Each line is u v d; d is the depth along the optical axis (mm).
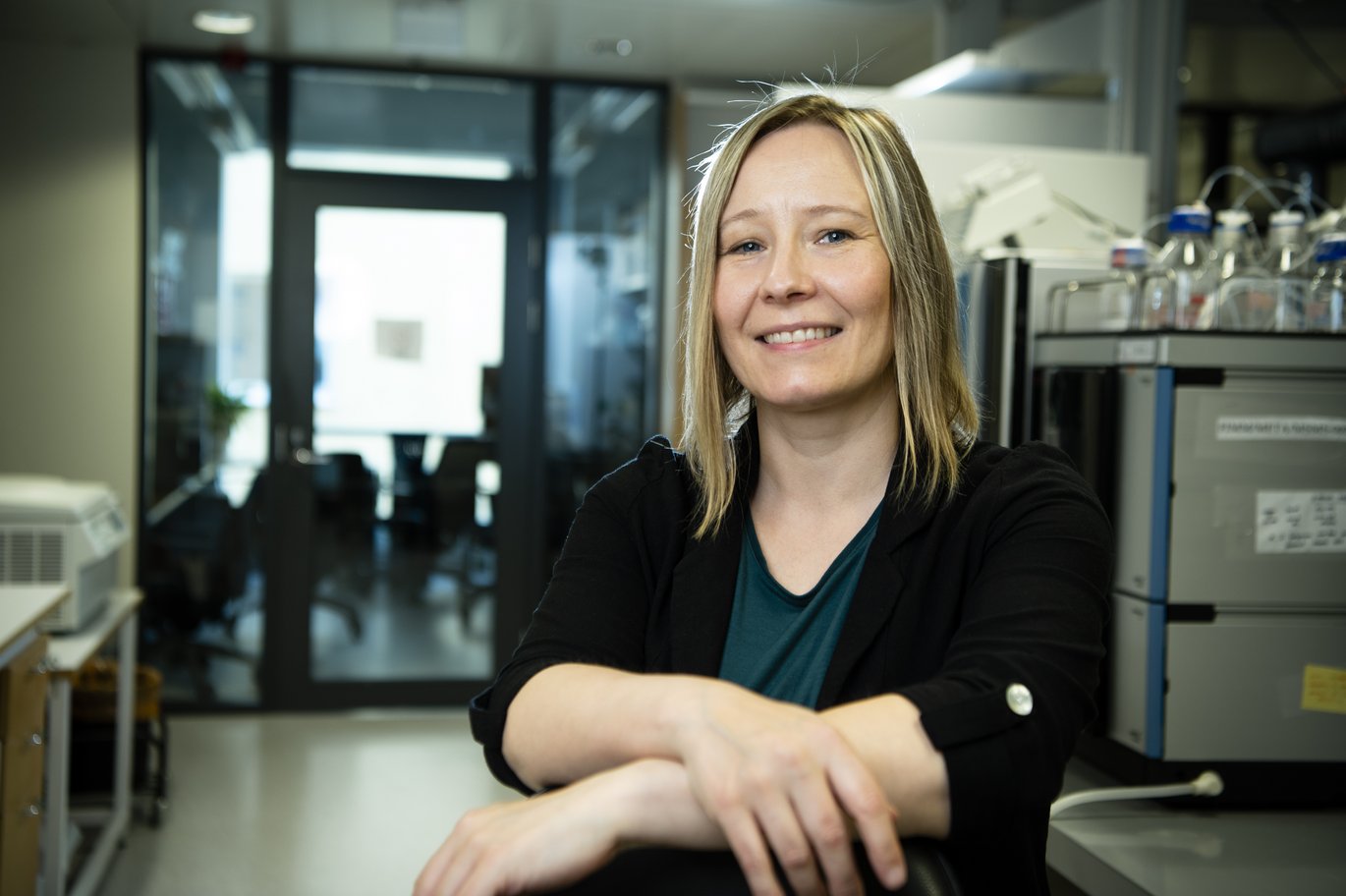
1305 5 3012
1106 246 2320
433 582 5297
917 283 928
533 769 811
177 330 5043
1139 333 1495
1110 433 1535
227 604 5133
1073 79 3293
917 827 730
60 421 4820
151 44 4777
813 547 959
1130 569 1500
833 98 958
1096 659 816
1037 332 1837
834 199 920
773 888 657
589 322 5363
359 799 4113
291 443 5156
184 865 3494
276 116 5062
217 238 5062
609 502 1012
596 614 958
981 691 749
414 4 4164
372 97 5160
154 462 5047
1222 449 1449
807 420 948
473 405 5316
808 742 677
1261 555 1457
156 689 3914
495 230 5293
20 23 4465
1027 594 823
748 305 942
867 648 891
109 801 3838
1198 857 1285
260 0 4164
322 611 5211
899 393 948
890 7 4055
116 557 3627
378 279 5215
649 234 5375
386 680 5246
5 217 4758
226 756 4559
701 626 944
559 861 698
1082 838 1353
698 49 4684
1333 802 1472
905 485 927
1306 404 1454
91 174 4801
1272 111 3059
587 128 5301
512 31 4492
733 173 955
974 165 2318
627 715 750
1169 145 3191
